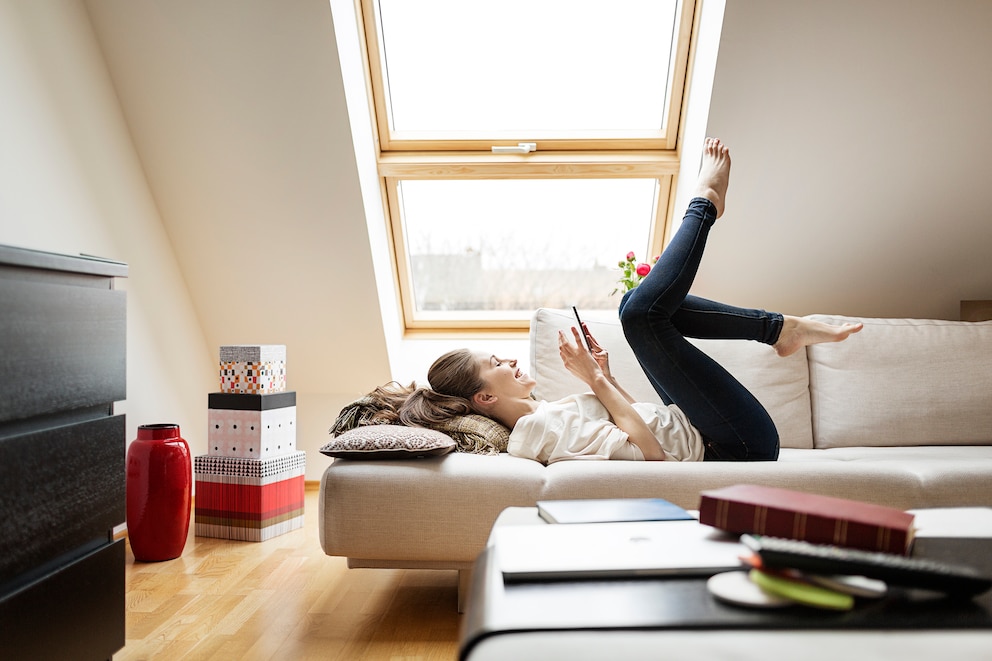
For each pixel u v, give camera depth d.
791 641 0.65
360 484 1.87
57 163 2.61
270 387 2.94
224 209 3.25
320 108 2.92
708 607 0.72
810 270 3.52
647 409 2.16
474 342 3.92
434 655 1.73
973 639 0.65
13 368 1.28
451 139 3.38
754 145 3.05
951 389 2.76
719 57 2.79
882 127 2.99
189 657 1.71
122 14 2.76
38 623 1.31
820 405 2.81
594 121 3.41
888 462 1.92
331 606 2.08
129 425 2.96
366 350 3.70
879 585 0.74
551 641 0.65
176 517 2.56
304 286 3.48
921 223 3.34
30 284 1.33
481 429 2.10
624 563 0.82
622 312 2.04
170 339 3.34
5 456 1.25
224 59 2.82
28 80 2.47
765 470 1.83
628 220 3.72
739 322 2.14
